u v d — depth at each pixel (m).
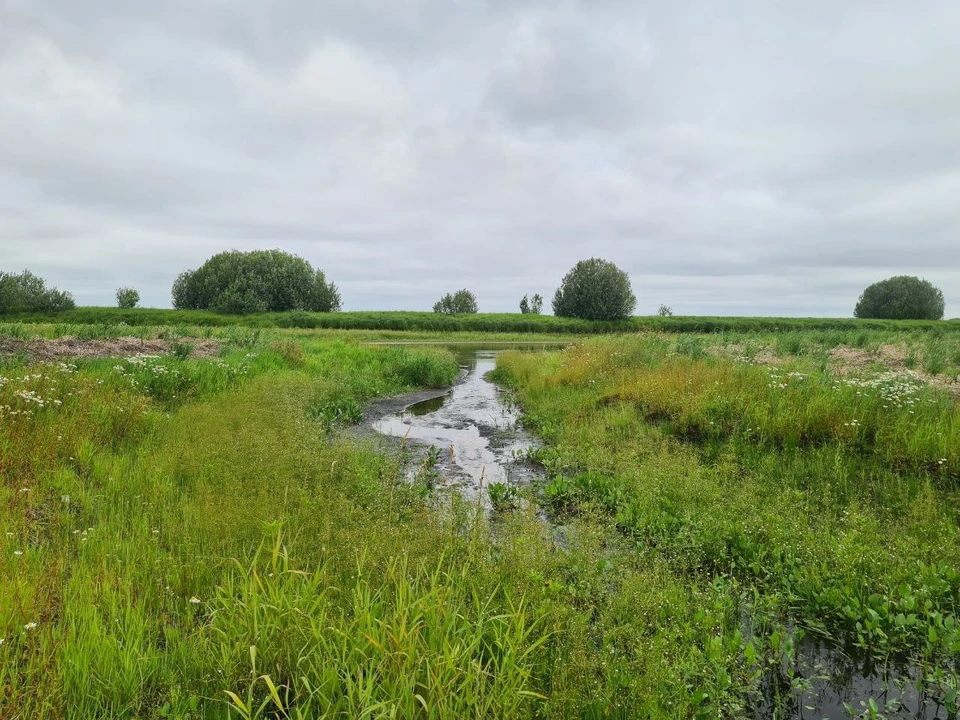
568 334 54.03
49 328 18.95
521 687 2.93
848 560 4.80
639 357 15.14
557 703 2.90
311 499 5.59
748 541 5.43
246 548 4.38
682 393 10.46
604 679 3.31
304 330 40.22
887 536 5.51
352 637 3.06
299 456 7.02
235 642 3.14
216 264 68.00
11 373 8.53
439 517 5.45
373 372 17.83
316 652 3.02
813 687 3.71
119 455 6.90
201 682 3.06
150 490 5.61
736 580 4.93
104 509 5.12
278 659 3.07
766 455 7.99
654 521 6.06
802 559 5.07
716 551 5.41
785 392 9.55
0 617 3.14
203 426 8.12
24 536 4.34
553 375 15.95
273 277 63.69
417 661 2.82
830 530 5.68
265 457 6.72
